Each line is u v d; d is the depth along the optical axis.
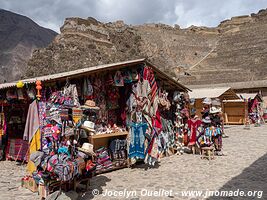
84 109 7.36
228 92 20.84
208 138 10.82
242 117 28.28
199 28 88.31
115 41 72.56
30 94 7.34
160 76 10.71
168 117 11.88
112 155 9.16
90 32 66.00
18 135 10.80
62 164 5.68
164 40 81.06
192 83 58.56
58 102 7.03
